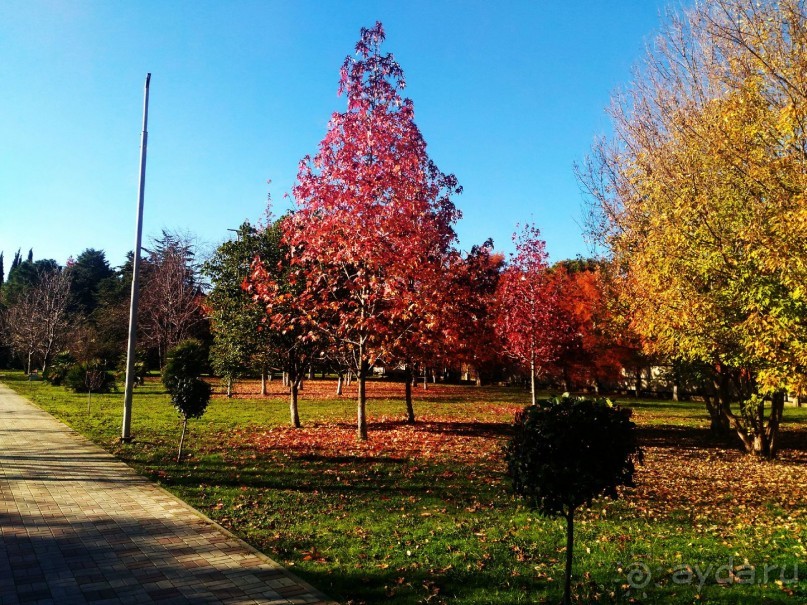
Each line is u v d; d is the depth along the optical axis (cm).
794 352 970
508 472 488
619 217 1781
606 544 665
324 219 1443
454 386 5097
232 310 1986
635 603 493
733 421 1642
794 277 911
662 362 2100
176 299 4431
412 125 1462
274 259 1945
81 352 4166
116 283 6025
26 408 2236
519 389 4728
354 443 1488
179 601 477
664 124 1530
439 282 1505
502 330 2316
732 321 1215
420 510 810
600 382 4697
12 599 476
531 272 2281
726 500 974
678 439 1881
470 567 572
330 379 5856
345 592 502
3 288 7169
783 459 1508
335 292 1614
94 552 599
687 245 1239
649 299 1453
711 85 1314
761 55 1012
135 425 1747
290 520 739
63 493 868
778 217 935
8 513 750
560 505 461
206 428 1733
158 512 764
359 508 812
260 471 1070
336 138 1445
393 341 1574
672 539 699
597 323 2439
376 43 1479
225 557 589
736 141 1077
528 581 537
